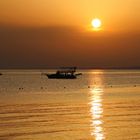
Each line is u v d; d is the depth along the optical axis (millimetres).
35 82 162875
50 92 96688
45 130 36906
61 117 45906
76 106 59062
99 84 146250
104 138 33500
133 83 155875
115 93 92750
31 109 54188
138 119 44281
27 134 34781
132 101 68750
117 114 48875
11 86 128250
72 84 144625
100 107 57625
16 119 43812
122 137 33844
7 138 33000
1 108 55500
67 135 34625
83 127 38812
